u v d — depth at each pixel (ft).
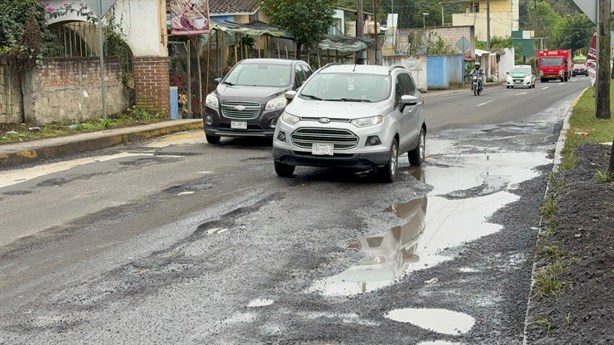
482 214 31.94
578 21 410.31
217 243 27.14
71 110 64.95
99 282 22.75
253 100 54.70
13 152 47.32
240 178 40.96
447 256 25.53
